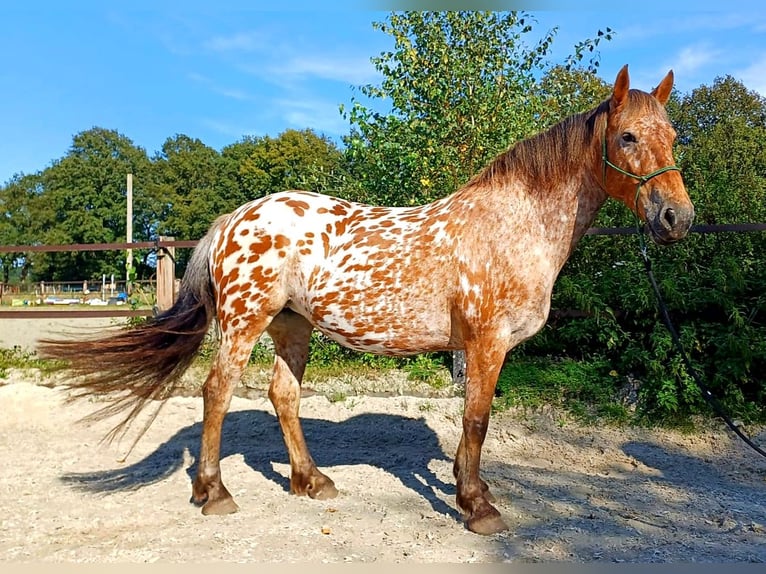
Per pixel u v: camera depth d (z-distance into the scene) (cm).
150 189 4675
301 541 326
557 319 695
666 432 564
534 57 792
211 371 390
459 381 682
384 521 356
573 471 484
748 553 312
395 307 365
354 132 831
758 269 615
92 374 393
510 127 742
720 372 576
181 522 359
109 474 460
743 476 476
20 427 602
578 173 362
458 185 717
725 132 1182
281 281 386
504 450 534
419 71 776
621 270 657
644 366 619
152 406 656
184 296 410
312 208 397
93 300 2569
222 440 563
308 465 411
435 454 514
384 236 375
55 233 4412
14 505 389
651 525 355
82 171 4544
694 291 602
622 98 343
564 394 626
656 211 327
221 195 4566
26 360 829
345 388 687
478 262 352
